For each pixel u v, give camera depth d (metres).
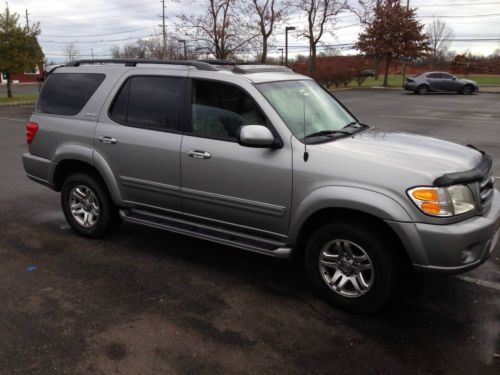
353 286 3.68
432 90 31.83
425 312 3.75
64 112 5.16
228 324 3.55
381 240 3.47
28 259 4.71
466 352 3.23
